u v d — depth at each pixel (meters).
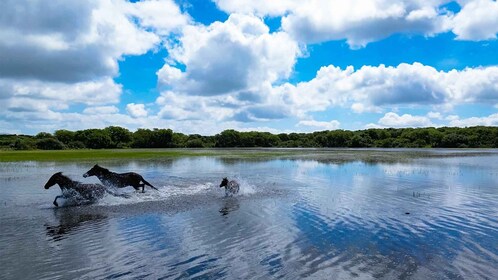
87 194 18.28
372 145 154.75
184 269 9.45
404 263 9.82
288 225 13.64
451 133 141.00
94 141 134.25
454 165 40.78
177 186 24.03
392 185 24.05
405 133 157.62
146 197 19.69
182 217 14.94
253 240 11.82
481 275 9.02
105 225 13.72
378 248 11.03
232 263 9.84
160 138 148.88
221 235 12.38
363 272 9.22
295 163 45.34
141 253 10.62
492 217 14.86
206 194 20.73
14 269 9.43
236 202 18.19
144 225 13.70
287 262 9.91
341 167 38.66
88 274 9.12
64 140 132.88
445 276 8.96
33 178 28.61
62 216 15.21
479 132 139.12
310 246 11.23
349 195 20.14
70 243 11.55
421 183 25.00
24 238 12.08
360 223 13.93
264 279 8.82
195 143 158.62
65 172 33.84
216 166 41.00
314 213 15.61
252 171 34.44
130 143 146.25
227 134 164.38
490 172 32.34
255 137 168.25
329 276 8.98
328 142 164.50
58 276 9.00
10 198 19.55
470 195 20.06
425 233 12.59
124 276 9.02
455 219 14.53
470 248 11.02
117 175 21.08
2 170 35.84
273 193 20.89
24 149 109.00
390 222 14.06
